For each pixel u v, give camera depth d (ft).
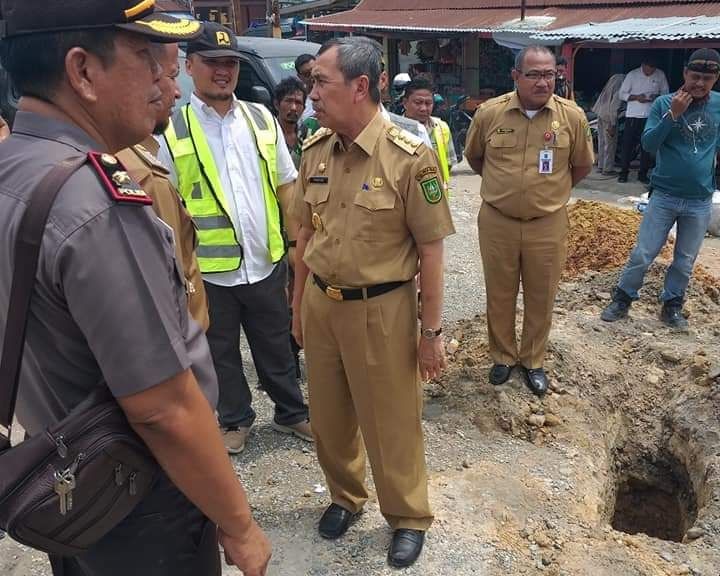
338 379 8.75
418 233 7.89
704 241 22.84
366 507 9.98
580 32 32.99
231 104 10.28
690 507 12.04
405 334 8.21
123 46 3.96
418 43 53.21
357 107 7.59
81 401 4.05
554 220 12.35
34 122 3.97
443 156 15.89
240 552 4.56
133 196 3.79
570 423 12.43
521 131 12.17
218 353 10.77
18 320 3.73
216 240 10.20
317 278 8.46
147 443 4.07
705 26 29.58
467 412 12.74
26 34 3.81
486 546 9.23
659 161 15.39
